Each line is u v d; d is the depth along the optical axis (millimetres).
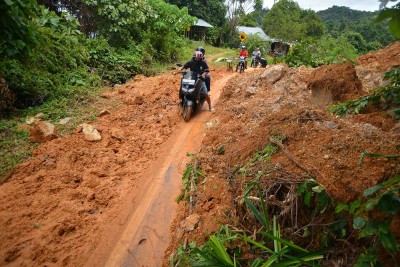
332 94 5297
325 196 2596
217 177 3990
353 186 2631
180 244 3211
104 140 5418
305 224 2691
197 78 6793
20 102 6383
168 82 9234
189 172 4332
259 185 2785
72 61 8328
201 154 4777
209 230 3156
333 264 2357
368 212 2377
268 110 5785
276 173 3070
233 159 4246
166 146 5555
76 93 7262
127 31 12008
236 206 3158
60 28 8539
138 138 5703
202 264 2490
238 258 2695
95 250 3262
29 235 3320
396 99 4055
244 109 6227
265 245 2697
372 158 2898
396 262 2045
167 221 3707
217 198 3652
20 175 4238
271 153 3555
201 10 32812
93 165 4691
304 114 4250
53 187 4059
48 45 7328
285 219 2756
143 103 7340
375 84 5938
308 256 2377
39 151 4777
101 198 4031
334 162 2969
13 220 3482
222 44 34250
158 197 4125
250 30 38531
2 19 5082
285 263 2275
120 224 3639
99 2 11016
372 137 3381
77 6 11383
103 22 11477
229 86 7918
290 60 11883
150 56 12555
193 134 6059
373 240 2262
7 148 4773
